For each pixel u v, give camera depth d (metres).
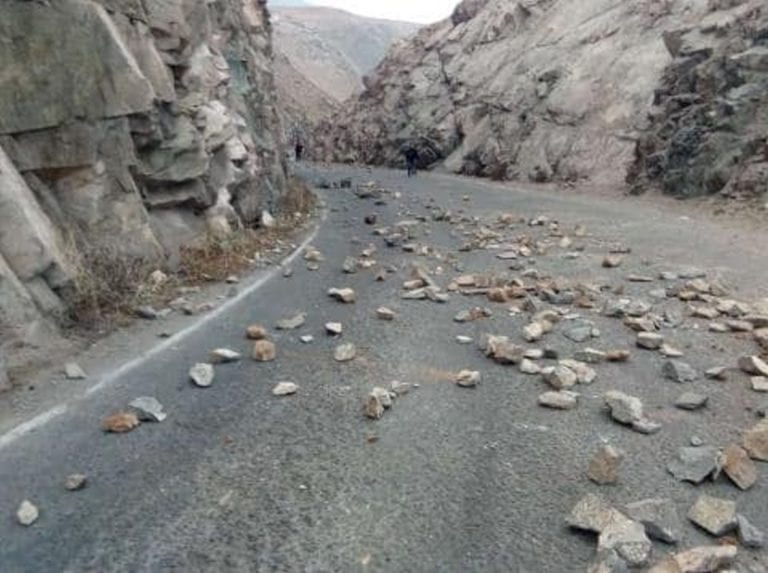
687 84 28.92
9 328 7.78
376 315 10.45
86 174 10.51
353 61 168.25
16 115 9.38
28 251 8.52
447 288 12.16
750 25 27.55
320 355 8.63
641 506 5.00
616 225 20.00
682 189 25.80
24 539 4.85
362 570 4.50
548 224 20.17
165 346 8.83
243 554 4.68
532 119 40.84
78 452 6.09
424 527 4.98
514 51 48.50
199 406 7.08
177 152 13.34
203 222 14.36
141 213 11.56
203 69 16.23
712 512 4.95
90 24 10.63
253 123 21.08
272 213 19.97
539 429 6.55
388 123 58.47
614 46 39.62
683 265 13.95
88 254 10.05
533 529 4.94
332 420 6.77
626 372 8.03
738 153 23.78
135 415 6.75
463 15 60.44
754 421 6.72
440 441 6.31
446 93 53.41
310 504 5.28
